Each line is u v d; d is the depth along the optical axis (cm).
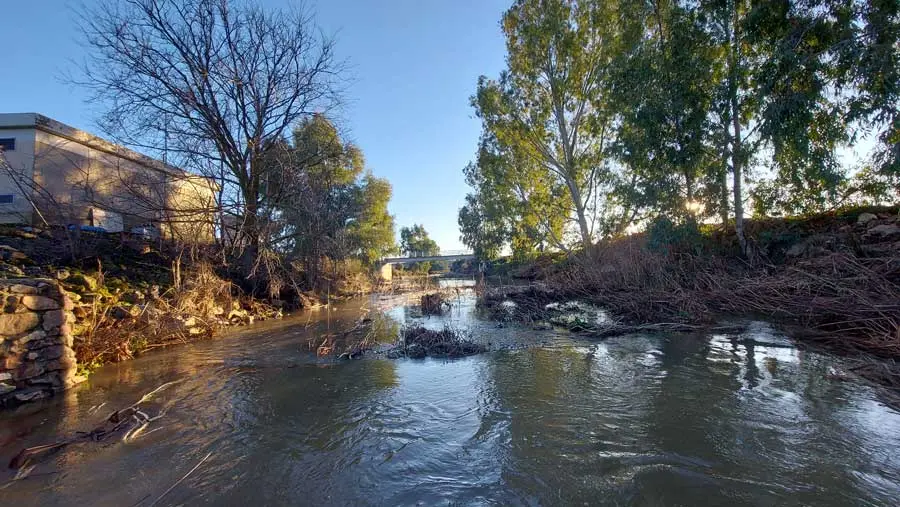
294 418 517
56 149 1504
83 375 696
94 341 781
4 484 369
